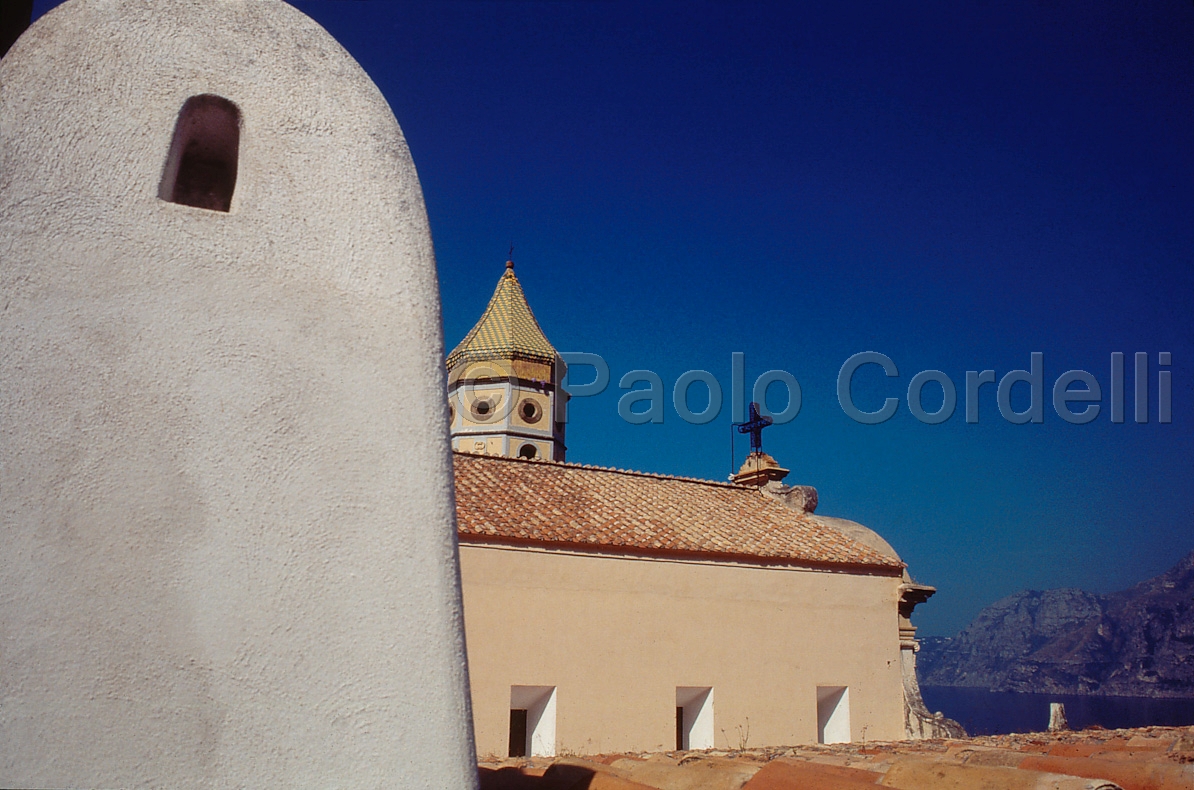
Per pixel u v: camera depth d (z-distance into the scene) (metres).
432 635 2.67
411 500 2.77
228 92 2.96
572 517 18.22
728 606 18.41
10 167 2.68
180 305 2.72
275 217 2.88
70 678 2.39
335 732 2.52
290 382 2.75
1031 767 5.59
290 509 2.65
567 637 16.52
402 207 3.05
